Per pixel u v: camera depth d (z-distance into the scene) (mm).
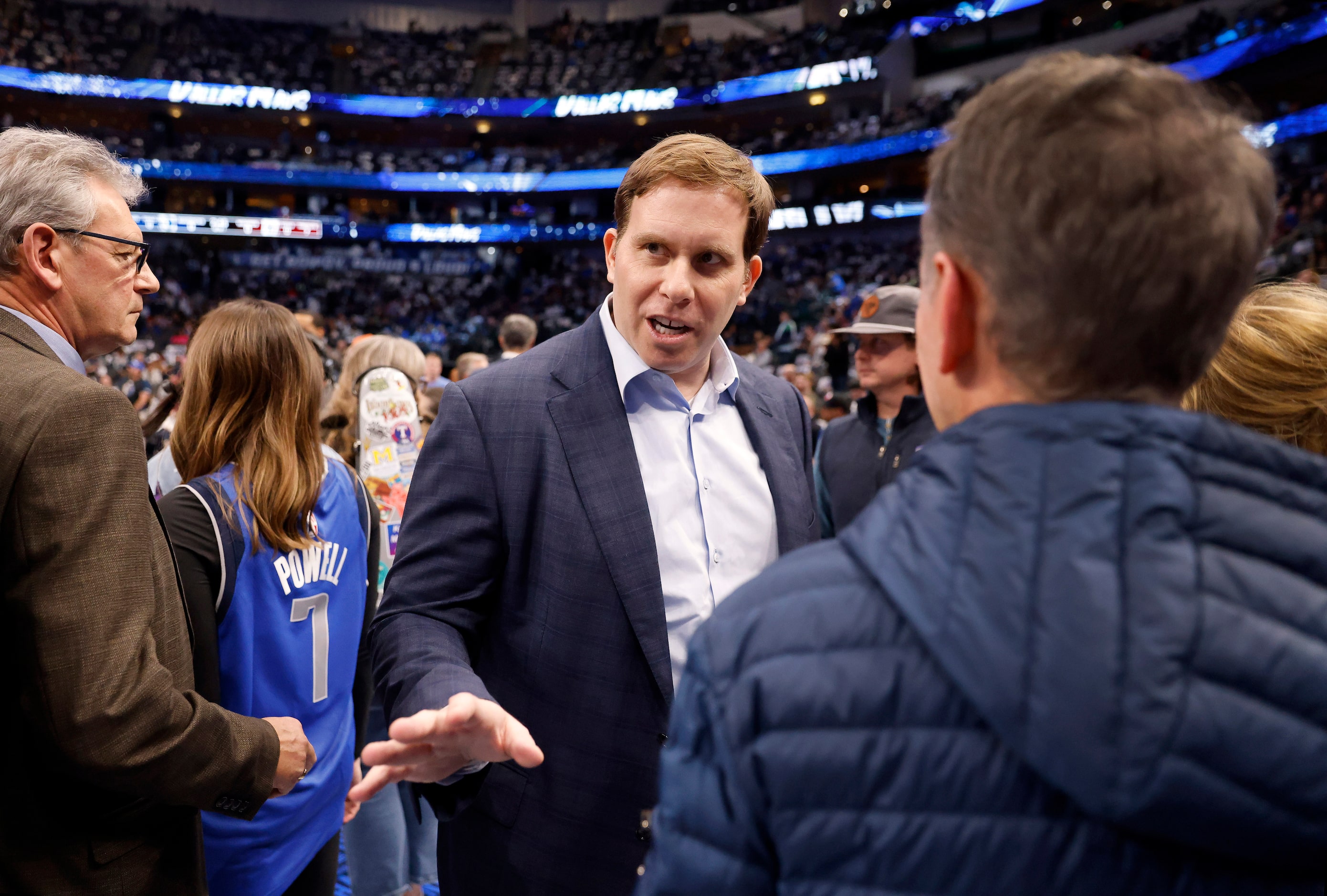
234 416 1508
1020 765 462
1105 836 450
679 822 537
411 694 979
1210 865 453
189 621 1400
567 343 1305
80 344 1271
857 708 490
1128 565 463
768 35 27703
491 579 1202
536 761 762
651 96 27016
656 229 1172
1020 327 523
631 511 1180
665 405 1284
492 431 1205
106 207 1250
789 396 1491
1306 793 439
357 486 1795
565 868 1140
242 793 1177
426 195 28875
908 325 2412
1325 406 967
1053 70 536
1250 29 17078
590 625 1154
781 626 525
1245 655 448
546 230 28062
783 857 496
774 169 25781
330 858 1660
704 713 535
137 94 25172
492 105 27875
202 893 1248
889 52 24391
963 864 463
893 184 25297
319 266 27547
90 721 1009
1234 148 506
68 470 1031
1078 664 447
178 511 1440
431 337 24891
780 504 1330
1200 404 1036
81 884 1088
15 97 24703
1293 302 1015
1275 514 484
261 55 27188
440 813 1072
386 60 28359
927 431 2434
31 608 1006
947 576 487
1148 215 485
